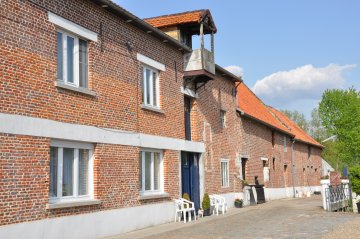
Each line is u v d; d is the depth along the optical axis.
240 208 22.64
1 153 9.79
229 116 23.95
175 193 17.48
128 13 14.36
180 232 13.92
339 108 50.47
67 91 11.98
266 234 12.97
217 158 21.91
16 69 10.34
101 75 13.45
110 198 13.48
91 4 13.12
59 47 12.03
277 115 40.34
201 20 19.08
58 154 11.75
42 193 10.84
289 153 36.09
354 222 15.43
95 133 12.98
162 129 16.86
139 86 15.50
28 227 10.33
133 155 14.84
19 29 10.48
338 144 50.19
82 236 12.12
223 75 23.33
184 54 19.09
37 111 10.88
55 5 11.66
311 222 15.75
